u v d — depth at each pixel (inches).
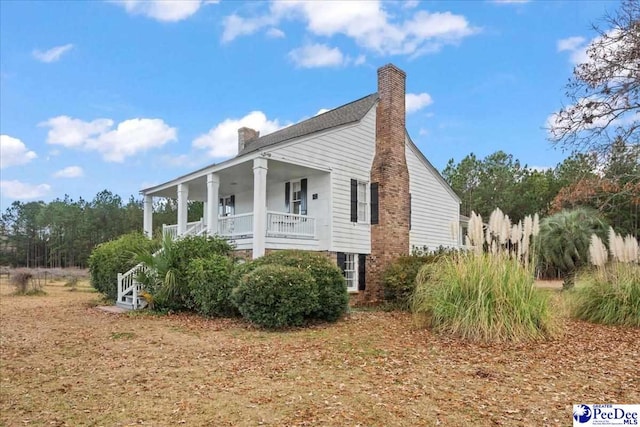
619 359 242.2
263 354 260.2
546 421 150.6
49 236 2290.8
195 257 468.4
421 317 343.0
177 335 328.5
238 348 279.0
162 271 456.8
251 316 357.7
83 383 204.4
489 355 249.1
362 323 373.7
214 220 545.6
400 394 180.2
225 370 223.6
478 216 331.6
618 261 385.1
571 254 630.5
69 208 2274.9
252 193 703.7
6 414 163.9
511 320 289.0
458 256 340.2
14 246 2295.8
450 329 305.1
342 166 562.9
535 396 177.9
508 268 309.1
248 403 170.1
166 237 482.6
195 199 816.3
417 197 685.9
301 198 583.5
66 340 314.7
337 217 550.9
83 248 2113.7
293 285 358.6
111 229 2118.6
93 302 572.4
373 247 588.4
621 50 426.9
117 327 369.1
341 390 185.9
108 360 251.3
